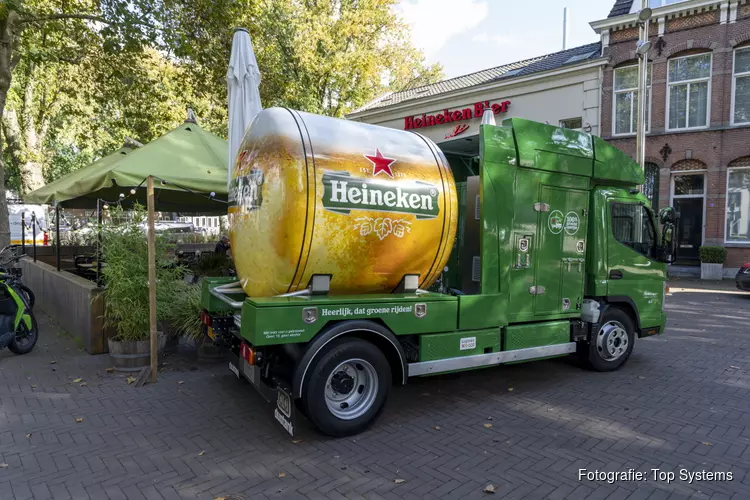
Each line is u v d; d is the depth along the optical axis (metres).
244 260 4.59
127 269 5.68
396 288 4.82
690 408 4.97
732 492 3.40
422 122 22.80
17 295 6.45
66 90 18.48
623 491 3.39
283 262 4.20
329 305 4.07
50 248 13.40
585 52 20.30
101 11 11.84
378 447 4.04
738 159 16.66
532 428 4.46
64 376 5.68
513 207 5.21
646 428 4.47
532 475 3.60
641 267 6.42
